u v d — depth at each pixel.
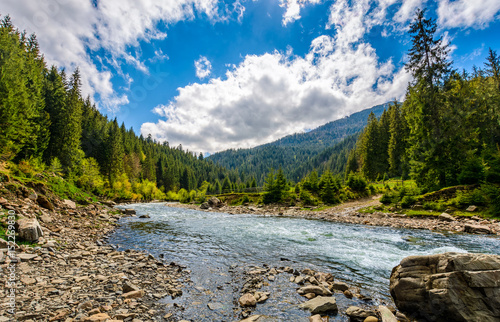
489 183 23.08
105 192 62.44
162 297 6.87
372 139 70.12
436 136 30.84
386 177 66.19
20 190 16.09
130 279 8.09
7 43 35.56
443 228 20.28
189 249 13.48
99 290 6.86
